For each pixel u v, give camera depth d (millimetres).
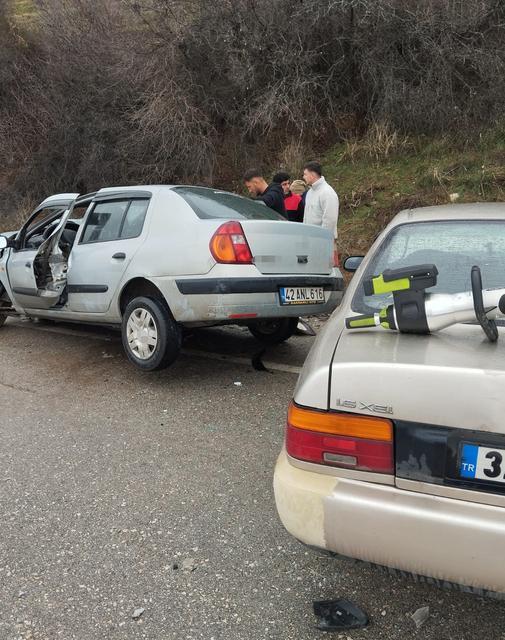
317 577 2266
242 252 4141
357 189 9188
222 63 11148
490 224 2707
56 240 5309
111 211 4973
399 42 10281
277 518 2668
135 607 2145
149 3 11492
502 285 2361
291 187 7141
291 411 1903
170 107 10906
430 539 1634
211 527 2615
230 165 11172
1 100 13969
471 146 9102
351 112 10859
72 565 2385
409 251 2662
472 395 1601
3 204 12828
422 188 8609
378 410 1715
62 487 3000
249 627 2029
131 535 2574
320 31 10820
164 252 4316
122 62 11555
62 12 12898
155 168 11023
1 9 14930
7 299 6430
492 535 1569
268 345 5637
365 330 2119
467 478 1624
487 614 2037
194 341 5871
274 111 10766
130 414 3949
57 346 5875
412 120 9875
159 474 3105
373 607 2096
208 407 4023
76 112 12008
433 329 1974
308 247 4676
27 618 2104
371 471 1740
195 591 2215
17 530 2635
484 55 9500
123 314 4754
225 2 10992
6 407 4191
